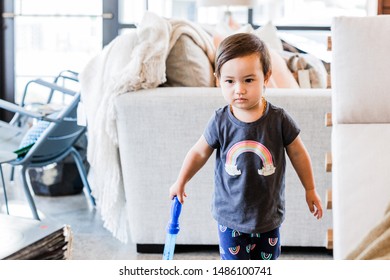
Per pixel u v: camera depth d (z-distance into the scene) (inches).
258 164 66.5
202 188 99.3
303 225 99.6
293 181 98.4
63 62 224.1
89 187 135.9
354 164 73.9
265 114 66.5
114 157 101.3
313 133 96.6
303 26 226.8
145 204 100.4
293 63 125.6
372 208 70.9
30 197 118.9
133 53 103.3
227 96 65.2
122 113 97.7
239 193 67.5
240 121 66.5
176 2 225.9
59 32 222.8
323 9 225.8
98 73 110.7
